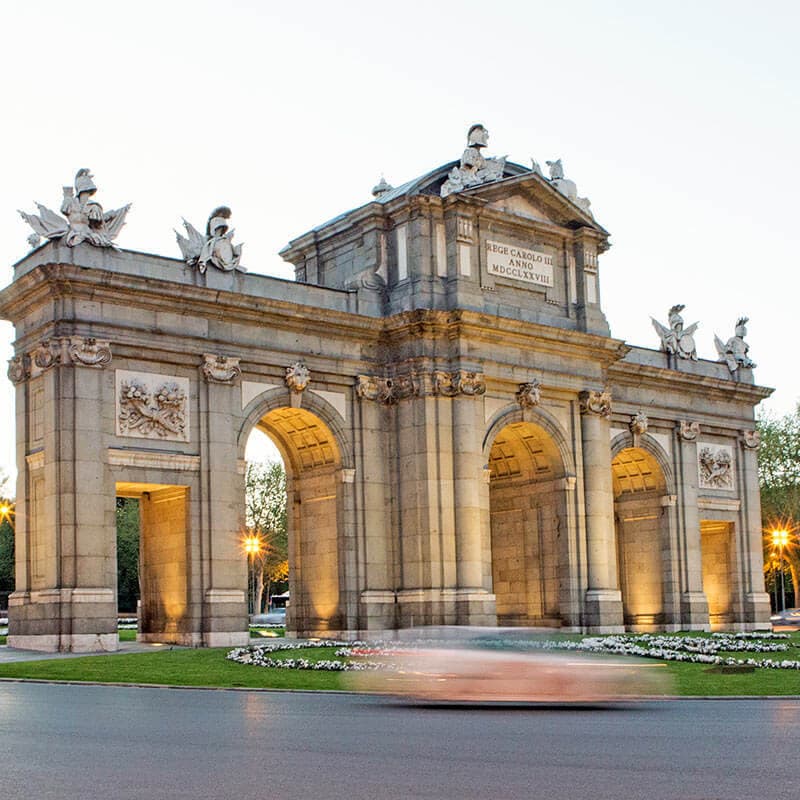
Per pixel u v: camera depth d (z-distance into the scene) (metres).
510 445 67.56
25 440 53.84
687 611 75.31
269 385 58.06
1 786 16.22
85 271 51.59
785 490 119.50
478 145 63.59
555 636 32.72
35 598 51.53
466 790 15.89
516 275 64.50
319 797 15.34
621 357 68.50
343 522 59.97
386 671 33.38
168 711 27.59
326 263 66.75
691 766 18.03
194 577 54.28
